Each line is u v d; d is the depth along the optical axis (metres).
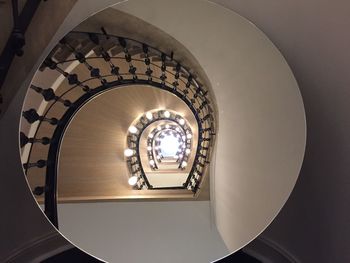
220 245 1.41
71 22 1.35
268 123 1.42
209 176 1.55
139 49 1.40
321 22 1.37
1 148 1.35
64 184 1.36
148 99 1.77
